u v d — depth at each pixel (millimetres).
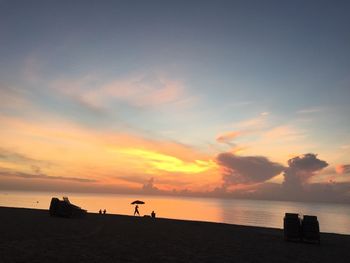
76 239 17031
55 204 28562
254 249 17422
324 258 15633
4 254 12250
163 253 14797
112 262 12250
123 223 27297
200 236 21781
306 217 21172
